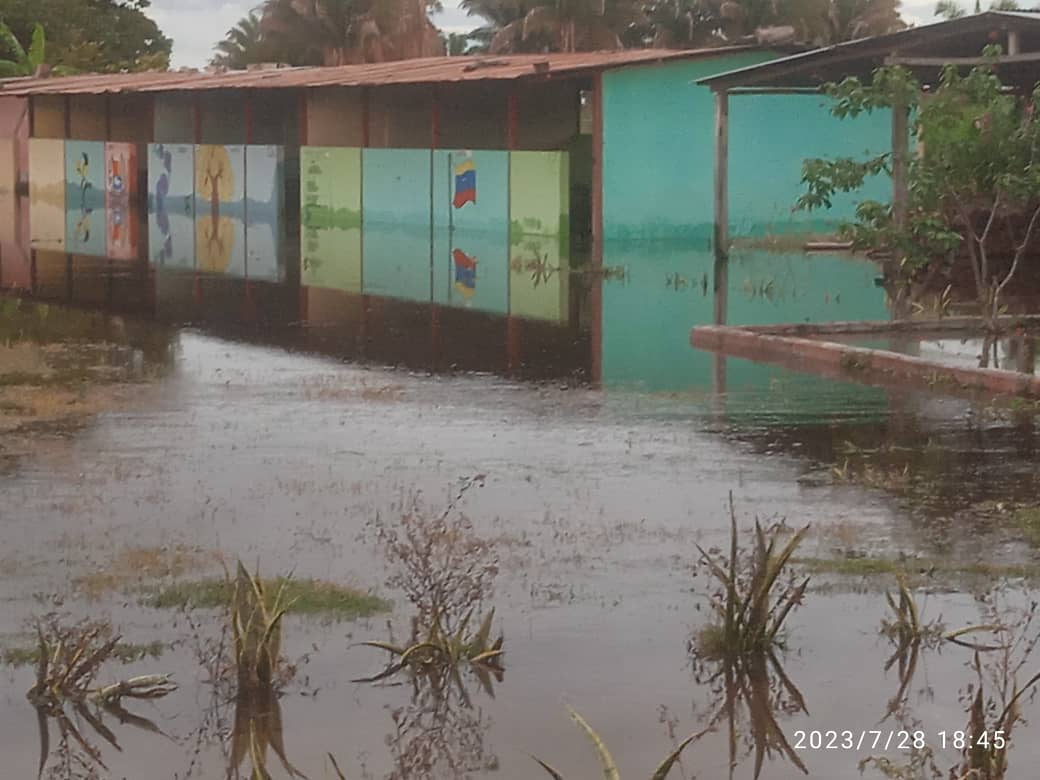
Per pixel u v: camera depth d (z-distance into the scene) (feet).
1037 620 25.02
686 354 53.01
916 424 39.88
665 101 96.58
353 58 231.09
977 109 55.72
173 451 36.88
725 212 88.63
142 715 21.63
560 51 207.00
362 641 24.11
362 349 54.85
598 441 38.11
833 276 78.95
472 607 25.25
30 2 228.43
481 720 21.29
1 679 22.72
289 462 35.73
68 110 159.02
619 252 92.48
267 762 20.11
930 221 56.34
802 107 98.37
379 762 20.03
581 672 22.90
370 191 119.03
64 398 44.01
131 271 86.07
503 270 84.28
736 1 201.98
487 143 113.39
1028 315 58.85
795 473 34.50
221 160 135.44
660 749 20.39
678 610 25.36
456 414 41.81
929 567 27.50
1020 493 32.58
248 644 22.50
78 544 28.91
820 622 24.98
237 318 64.59
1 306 69.15
